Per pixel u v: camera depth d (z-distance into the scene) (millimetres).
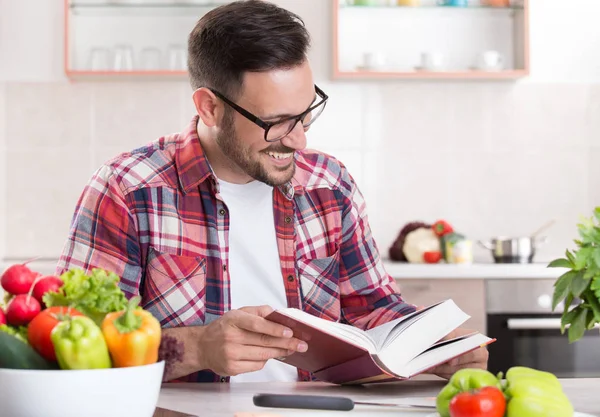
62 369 1047
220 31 1706
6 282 1152
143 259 1874
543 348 3459
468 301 3480
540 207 4090
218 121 1750
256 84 1664
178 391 1530
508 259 3656
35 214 4023
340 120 4062
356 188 2092
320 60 4047
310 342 1462
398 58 4039
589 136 4094
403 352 1501
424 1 4059
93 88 4016
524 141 4082
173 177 1899
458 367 1619
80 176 4027
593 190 4094
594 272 1241
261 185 1927
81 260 1829
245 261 1918
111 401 1033
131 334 1054
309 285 1948
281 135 1693
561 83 4090
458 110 4074
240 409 1334
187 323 1858
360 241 2045
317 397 1308
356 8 3969
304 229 1968
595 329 3439
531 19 4090
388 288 2037
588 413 1278
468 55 4039
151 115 4027
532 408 1091
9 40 4008
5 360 1039
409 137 4070
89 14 3943
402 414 1280
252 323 1477
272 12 1703
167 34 3969
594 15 4094
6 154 4012
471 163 4078
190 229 1887
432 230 3703
